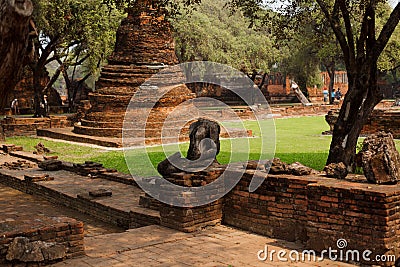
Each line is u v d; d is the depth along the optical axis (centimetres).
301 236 775
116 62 2520
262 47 4069
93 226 988
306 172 821
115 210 986
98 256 712
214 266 668
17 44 448
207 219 866
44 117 3106
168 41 2530
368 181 745
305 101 4791
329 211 712
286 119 3588
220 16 4369
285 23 1334
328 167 827
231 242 781
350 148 1091
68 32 2791
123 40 2512
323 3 1158
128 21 2508
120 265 674
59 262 686
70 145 2236
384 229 655
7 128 2797
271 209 815
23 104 3972
